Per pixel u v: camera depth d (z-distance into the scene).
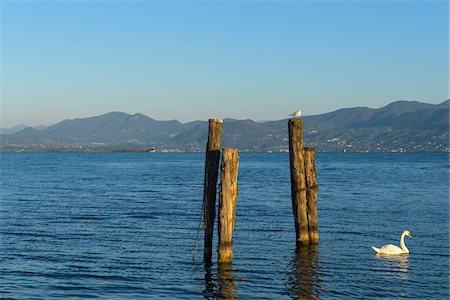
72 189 59.78
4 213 37.44
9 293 18.02
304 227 24.16
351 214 36.47
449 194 51.72
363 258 23.05
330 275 20.38
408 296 17.94
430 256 23.56
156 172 105.25
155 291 18.41
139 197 49.97
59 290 18.42
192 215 36.66
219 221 20.84
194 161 197.62
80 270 20.95
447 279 19.91
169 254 23.73
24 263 21.98
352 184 65.88
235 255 23.38
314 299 17.64
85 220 34.00
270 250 24.44
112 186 64.88
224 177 20.34
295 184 23.67
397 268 21.44
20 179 79.06
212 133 20.33
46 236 28.06
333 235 28.23
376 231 29.61
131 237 27.83
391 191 55.28
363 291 18.47
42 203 44.41
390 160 193.50
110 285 19.03
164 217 35.56
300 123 23.08
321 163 161.62
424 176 84.88
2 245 25.55
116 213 37.56
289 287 18.88
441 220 33.88
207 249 21.52
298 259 22.67
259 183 69.62
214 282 19.39
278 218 34.62
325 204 42.72
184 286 18.97
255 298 17.73
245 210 38.94
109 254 23.70
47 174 94.88
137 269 21.11
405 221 33.38
